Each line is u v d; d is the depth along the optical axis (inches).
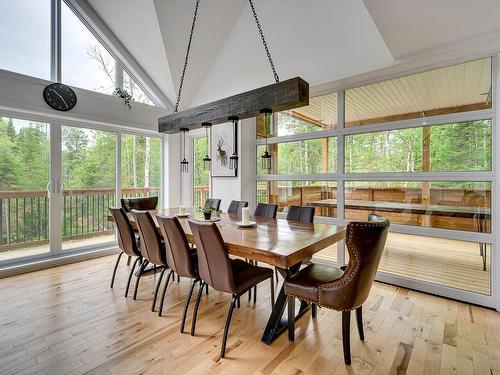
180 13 148.3
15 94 129.6
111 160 174.4
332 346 75.0
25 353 72.0
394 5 78.8
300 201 155.7
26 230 141.3
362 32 117.4
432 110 111.5
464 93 104.3
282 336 79.9
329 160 142.9
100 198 169.5
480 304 98.7
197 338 79.1
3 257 134.5
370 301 103.0
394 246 125.3
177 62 170.9
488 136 100.3
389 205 124.3
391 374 64.0
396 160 122.1
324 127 143.9
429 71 112.0
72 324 86.4
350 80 125.9
